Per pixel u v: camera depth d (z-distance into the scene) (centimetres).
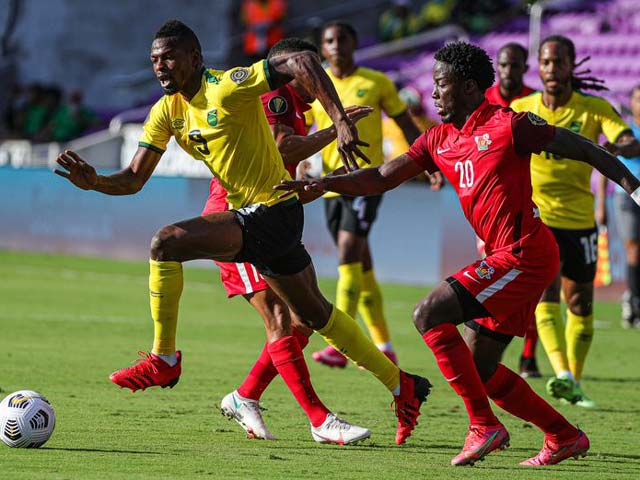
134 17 9638
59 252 6644
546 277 1881
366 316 3316
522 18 8088
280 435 2153
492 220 1861
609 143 2733
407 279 5609
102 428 2136
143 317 4144
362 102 3250
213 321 4153
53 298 4638
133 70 9662
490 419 1878
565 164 2784
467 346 1883
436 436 2206
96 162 7538
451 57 1845
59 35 9588
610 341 4006
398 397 2044
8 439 1889
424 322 1859
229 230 1942
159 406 2427
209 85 1927
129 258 6369
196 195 6119
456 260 5441
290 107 2208
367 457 1945
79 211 6550
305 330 2239
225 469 1784
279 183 1955
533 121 1814
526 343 3180
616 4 7794
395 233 5647
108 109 9550
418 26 8400
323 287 5222
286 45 2155
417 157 1928
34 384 2641
